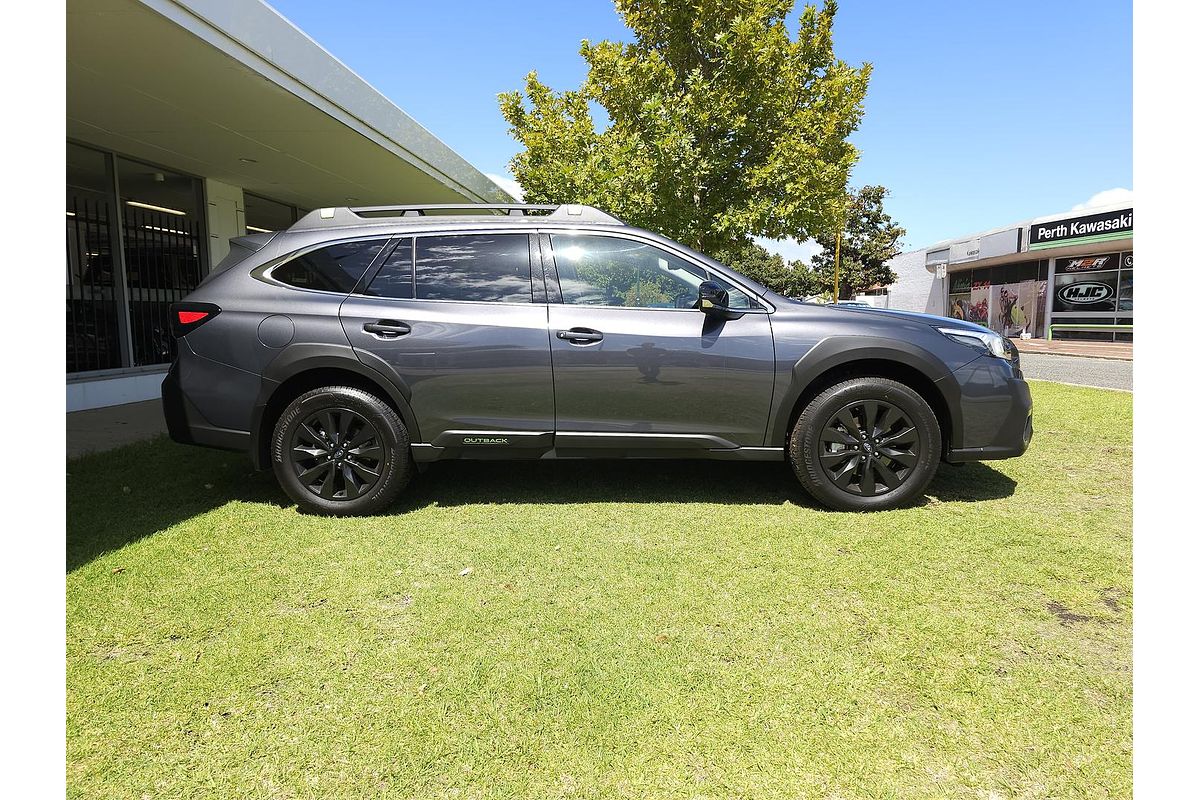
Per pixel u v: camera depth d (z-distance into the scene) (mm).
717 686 2062
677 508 3740
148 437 5844
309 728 1898
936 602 2570
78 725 1898
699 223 8945
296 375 3688
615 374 3611
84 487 4180
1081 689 2020
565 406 3650
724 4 8594
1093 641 2281
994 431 3623
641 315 3668
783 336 3607
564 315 3658
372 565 2980
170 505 3840
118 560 3021
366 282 3750
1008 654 2213
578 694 2031
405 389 3613
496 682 2096
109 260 8352
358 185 10727
